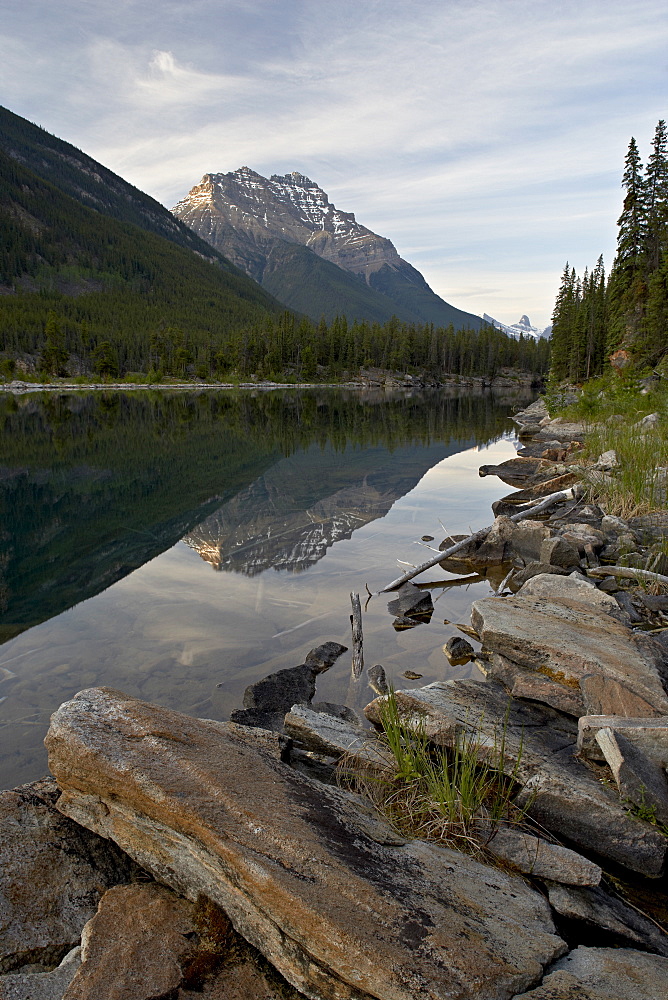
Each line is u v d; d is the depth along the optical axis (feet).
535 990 6.98
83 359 392.27
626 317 144.46
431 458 65.00
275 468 57.41
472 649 19.17
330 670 17.88
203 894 8.36
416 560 29.60
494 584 26.81
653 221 138.51
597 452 48.32
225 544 32.04
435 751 12.49
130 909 8.25
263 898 7.52
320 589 25.38
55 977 7.45
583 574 25.85
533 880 9.36
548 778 11.02
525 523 30.53
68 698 16.21
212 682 17.15
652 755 11.18
